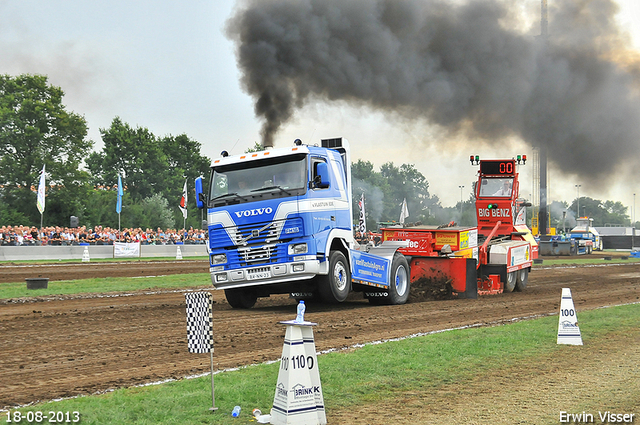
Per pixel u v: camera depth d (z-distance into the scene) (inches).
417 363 418.6
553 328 579.8
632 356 458.9
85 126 2942.9
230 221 687.7
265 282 674.2
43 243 1801.2
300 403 286.0
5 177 2716.5
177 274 1296.8
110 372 396.2
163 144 4131.4
